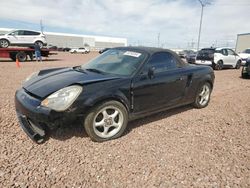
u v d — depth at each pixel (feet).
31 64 49.39
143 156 9.19
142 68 11.36
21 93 10.41
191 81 14.25
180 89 13.53
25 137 10.38
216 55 43.80
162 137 11.03
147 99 11.60
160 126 12.41
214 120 13.75
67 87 9.28
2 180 7.38
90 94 9.36
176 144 10.36
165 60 12.88
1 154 8.87
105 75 11.05
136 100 11.07
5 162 8.36
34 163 8.39
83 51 185.88
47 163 8.43
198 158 9.20
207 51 45.83
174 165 8.63
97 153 9.29
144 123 12.75
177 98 13.53
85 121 9.58
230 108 16.43
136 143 10.29
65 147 9.63
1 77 27.53
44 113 8.81
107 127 10.28
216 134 11.66
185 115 14.43
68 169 8.13
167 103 12.92
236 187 7.52
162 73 12.32
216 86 25.31
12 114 13.19
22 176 7.63
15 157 8.71
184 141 10.70
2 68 39.01
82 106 9.17
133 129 11.84
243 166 8.75
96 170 8.14
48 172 7.91
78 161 8.65
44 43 64.13
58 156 8.93
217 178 7.95
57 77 10.99
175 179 7.80
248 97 20.18
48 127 9.68
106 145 9.99
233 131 12.15
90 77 10.58
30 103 9.33
